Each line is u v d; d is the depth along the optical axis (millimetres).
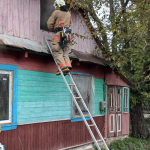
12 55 4891
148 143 8875
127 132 9492
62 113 6137
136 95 9672
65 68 4688
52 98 5867
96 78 7637
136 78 8836
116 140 8508
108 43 7758
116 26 7207
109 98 8250
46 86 5723
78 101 6801
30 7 5531
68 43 5094
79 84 6898
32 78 5359
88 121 7137
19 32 5184
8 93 4812
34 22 5605
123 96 9250
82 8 7090
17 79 4992
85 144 6879
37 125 5398
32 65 5375
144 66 8125
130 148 7672
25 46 4715
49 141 5680
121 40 7734
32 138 5238
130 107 9906
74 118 6469
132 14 7012
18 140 4906
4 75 4758
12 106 4844
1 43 4203
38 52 4918
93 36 7762
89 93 7258
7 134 4691
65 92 6289
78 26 7258
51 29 5074
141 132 9539
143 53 7059
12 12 5066
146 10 6883
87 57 6863
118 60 7031
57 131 5945
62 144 6059
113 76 8453
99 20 7879
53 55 5051
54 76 5977
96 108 7539
